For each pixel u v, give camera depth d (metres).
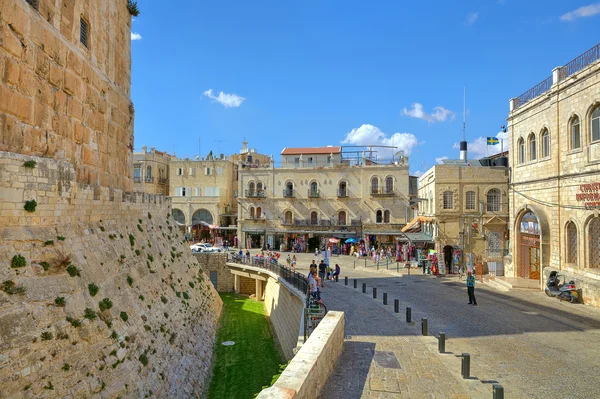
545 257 26.02
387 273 37.47
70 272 11.34
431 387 10.65
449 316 19.34
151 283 17.62
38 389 8.77
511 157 31.02
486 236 38.06
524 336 16.00
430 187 41.97
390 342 14.75
